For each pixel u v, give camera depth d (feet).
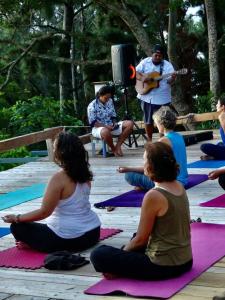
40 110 62.34
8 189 36.86
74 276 22.58
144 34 72.43
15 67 87.76
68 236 24.80
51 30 88.22
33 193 35.06
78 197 24.75
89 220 25.25
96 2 73.87
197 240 25.25
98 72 80.43
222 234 25.73
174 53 71.82
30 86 92.94
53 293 21.12
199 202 30.71
